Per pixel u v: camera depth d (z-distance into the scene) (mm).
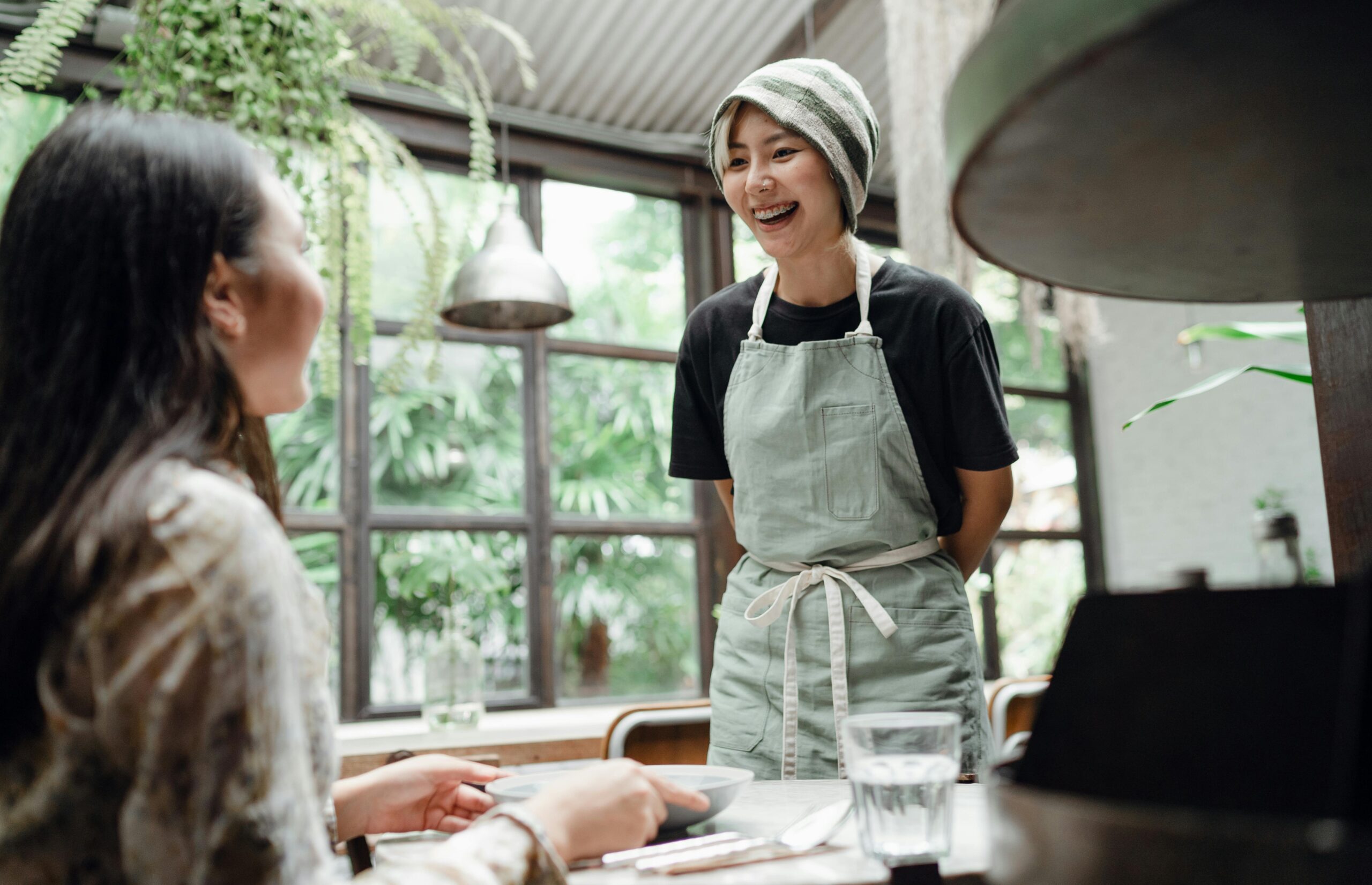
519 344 4625
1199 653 558
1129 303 6559
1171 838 390
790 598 1404
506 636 4438
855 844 714
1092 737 573
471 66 4371
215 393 651
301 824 551
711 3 4352
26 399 611
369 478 4266
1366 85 368
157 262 633
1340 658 519
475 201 3021
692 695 4746
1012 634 5977
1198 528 6137
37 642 566
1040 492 6250
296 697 576
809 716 1354
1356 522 1008
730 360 1529
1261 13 316
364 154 2689
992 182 442
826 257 1420
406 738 2947
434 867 571
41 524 583
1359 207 496
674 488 4887
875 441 1395
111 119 662
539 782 854
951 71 3334
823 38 4660
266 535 581
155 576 550
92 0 2350
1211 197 481
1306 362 5875
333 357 2605
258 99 2291
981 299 6156
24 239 632
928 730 651
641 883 614
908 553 1408
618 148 4848
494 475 4508
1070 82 354
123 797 563
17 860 560
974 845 696
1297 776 515
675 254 5055
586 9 4254
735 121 1386
